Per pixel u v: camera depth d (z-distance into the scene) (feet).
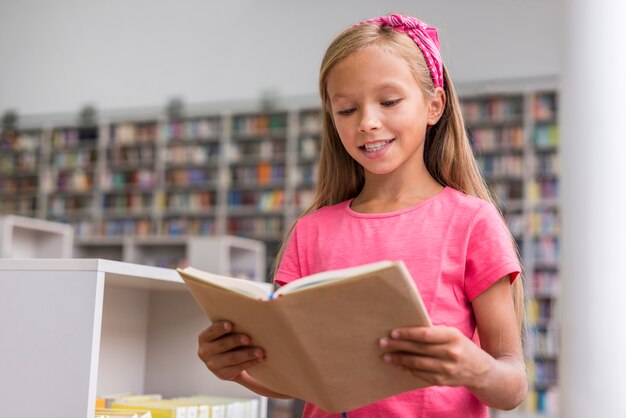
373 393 2.93
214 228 27.94
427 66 3.62
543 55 24.44
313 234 3.79
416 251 3.39
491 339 3.25
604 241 9.39
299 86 27.78
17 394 3.84
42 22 31.37
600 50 9.81
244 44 28.63
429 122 3.74
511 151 24.00
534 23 24.70
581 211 9.62
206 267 20.51
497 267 3.24
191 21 29.37
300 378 3.02
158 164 29.09
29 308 3.90
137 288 5.80
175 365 6.02
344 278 2.54
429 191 3.69
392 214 3.57
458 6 25.53
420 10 26.00
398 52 3.41
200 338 3.16
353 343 2.74
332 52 3.49
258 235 27.32
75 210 30.07
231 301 2.85
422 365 2.65
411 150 3.47
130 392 5.86
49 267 3.90
